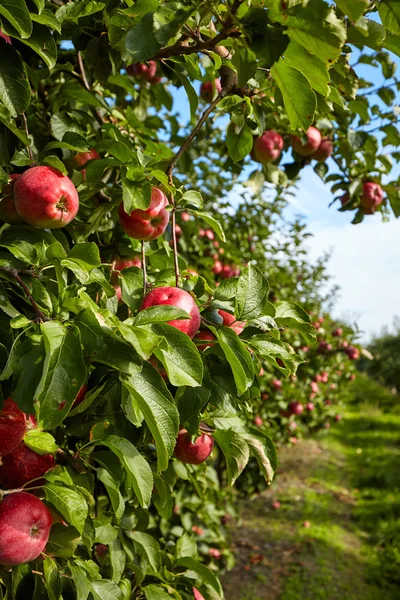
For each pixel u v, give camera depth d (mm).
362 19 1005
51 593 1119
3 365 1131
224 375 1336
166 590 1769
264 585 5406
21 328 1180
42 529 1096
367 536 6797
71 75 2205
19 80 1304
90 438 1460
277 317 1573
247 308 1346
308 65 1097
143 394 1036
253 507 7562
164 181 1360
